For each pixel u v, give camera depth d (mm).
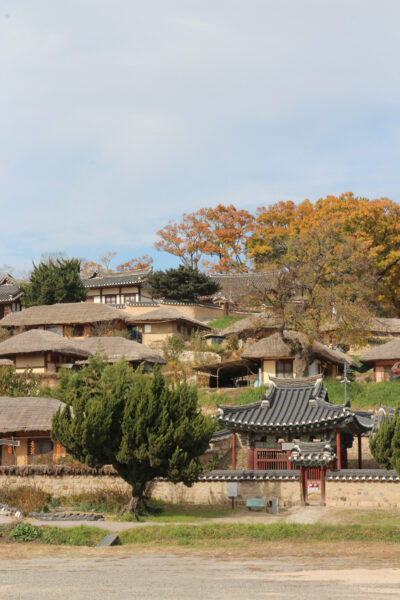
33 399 50688
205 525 33938
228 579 23281
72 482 43688
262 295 68500
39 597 20547
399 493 40688
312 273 68312
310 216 106000
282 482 43031
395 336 86562
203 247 117500
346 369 67375
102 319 86688
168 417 38125
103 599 20156
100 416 37938
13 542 32281
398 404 41500
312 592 20703
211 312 98375
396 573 24266
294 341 65938
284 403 46250
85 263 139500
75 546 31562
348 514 37875
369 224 94312
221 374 78000
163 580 23234
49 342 74375
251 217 119500
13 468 44125
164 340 84375
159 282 97500
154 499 44188
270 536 32781
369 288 73500
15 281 116250
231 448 53938
